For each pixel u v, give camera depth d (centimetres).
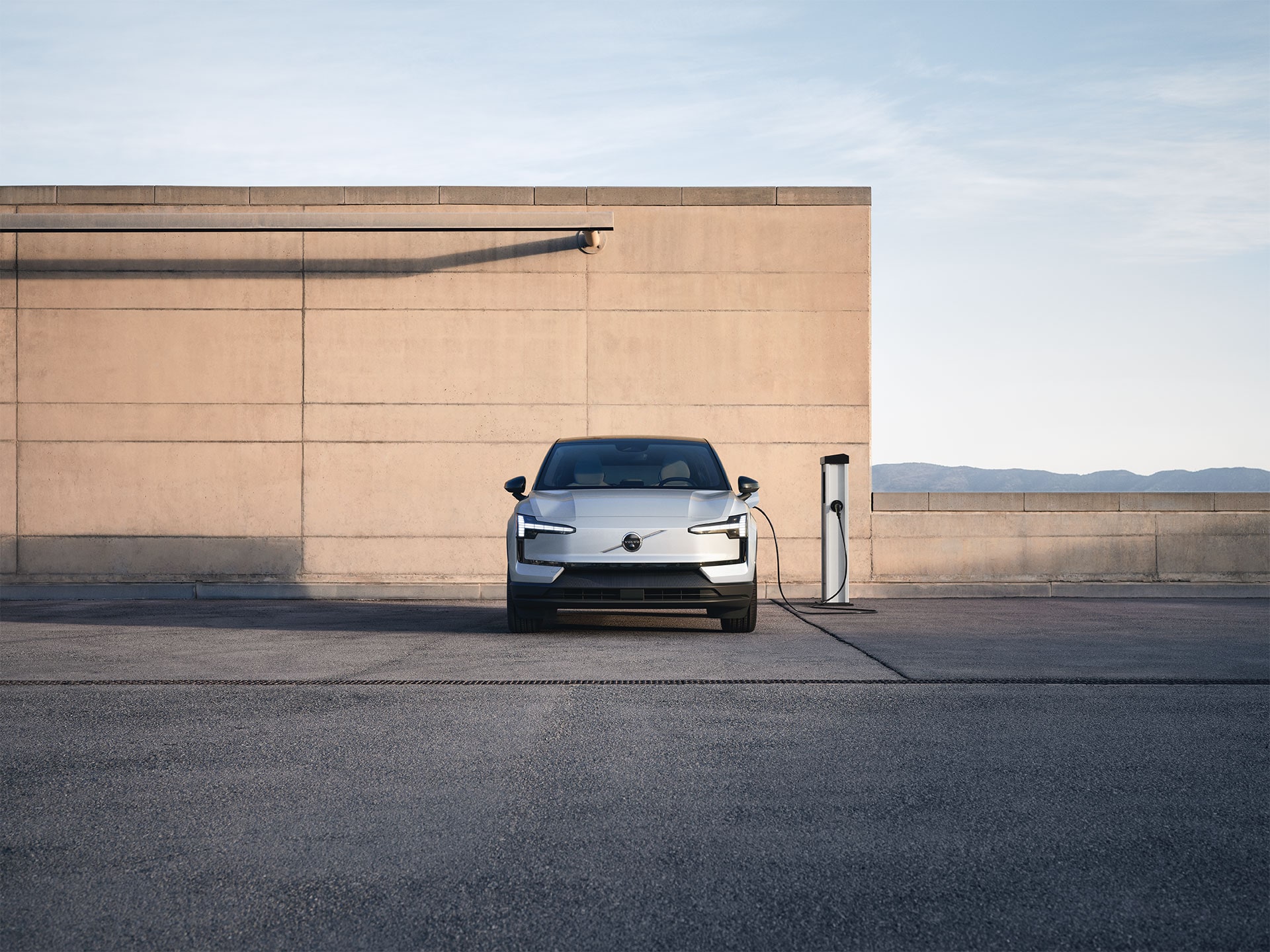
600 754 430
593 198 1241
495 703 537
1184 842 319
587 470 889
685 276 1241
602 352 1237
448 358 1234
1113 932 254
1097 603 1150
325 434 1230
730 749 438
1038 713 513
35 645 770
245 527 1224
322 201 1243
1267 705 533
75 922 260
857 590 1234
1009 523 1253
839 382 1241
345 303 1235
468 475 1229
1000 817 344
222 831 330
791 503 1237
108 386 1230
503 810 352
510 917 262
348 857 306
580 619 948
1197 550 1271
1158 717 503
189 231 1207
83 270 1231
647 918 262
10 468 1225
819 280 1244
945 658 693
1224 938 251
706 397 1238
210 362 1231
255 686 591
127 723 491
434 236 1239
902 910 267
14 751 436
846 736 462
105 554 1222
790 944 247
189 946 247
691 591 773
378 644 773
